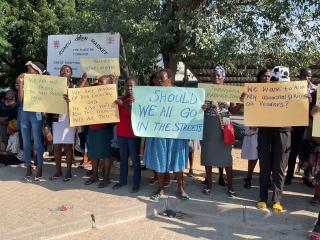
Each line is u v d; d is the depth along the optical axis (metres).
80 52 5.40
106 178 4.32
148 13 5.17
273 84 3.62
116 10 5.37
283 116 3.60
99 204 3.74
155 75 4.43
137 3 5.20
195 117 3.86
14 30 10.05
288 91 3.59
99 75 4.70
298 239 3.34
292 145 4.42
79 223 3.38
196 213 3.85
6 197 3.94
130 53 5.32
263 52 5.23
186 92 3.86
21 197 3.94
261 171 3.76
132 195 4.03
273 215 3.63
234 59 5.25
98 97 4.07
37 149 4.46
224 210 3.77
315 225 3.35
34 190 4.17
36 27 9.92
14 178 4.61
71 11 10.29
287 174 4.52
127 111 4.11
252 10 5.16
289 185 4.53
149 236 3.32
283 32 5.10
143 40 5.11
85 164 5.15
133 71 5.48
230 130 3.98
